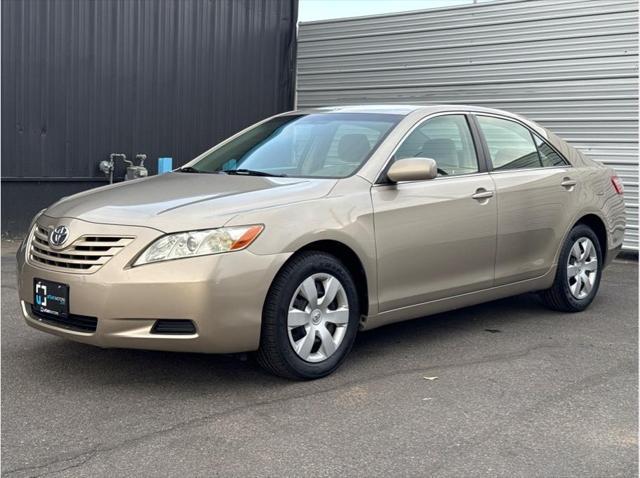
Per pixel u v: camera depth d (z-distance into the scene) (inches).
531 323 232.8
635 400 165.6
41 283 167.0
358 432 144.5
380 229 182.1
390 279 185.8
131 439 139.6
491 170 217.9
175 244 155.2
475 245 206.2
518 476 127.3
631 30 377.1
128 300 154.2
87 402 158.2
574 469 130.5
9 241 384.8
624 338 217.0
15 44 376.2
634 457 135.9
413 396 165.0
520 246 221.9
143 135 432.8
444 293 200.2
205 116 463.5
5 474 124.8
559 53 403.5
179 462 130.3
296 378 170.6
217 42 466.0
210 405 157.2
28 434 141.4
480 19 434.3
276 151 206.5
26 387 166.9
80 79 402.6
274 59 502.9
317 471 127.6
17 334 208.8
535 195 225.6
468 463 131.9
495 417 153.9
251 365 183.6
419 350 201.2
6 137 377.4
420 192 193.0
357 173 185.3
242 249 157.4
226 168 207.6
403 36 469.7
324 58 507.5
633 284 307.7
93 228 161.8
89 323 160.2
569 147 252.1
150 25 430.6
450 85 451.8
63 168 400.2
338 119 211.2
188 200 167.8
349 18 493.4
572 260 243.8
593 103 393.4
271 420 149.6
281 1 502.9
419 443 139.9
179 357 189.3
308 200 171.6
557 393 169.0
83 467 127.8
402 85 472.4
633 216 383.6
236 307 156.3
